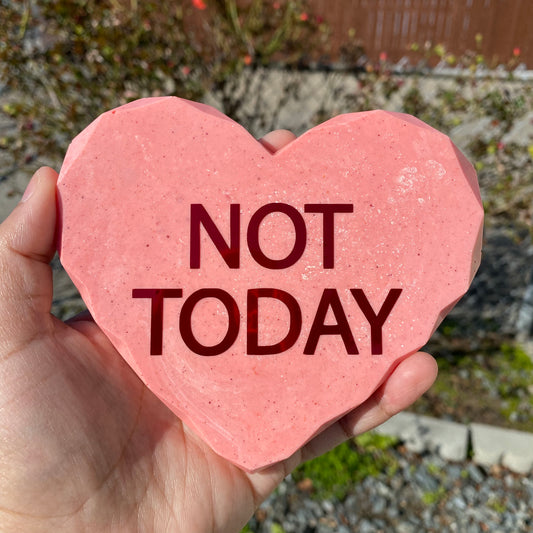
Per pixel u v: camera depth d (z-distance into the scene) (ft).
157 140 0.57
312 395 0.56
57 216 0.57
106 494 0.57
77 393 0.58
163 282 0.56
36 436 0.55
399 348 0.57
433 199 0.57
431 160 0.57
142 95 1.23
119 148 0.56
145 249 0.56
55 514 0.55
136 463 0.60
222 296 0.56
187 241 0.56
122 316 0.56
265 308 0.57
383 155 0.57
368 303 0.57
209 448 0.64
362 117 0.58
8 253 0.56
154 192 0.56
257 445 0.56
